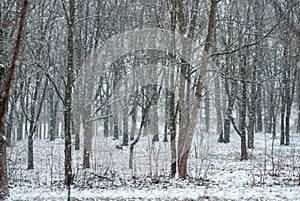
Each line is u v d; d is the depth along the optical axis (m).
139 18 18.42
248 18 17.92
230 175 15.35
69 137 14.00
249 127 28.38
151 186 12.92
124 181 13.85
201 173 15.95
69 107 14.12
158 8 16.52
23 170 18.33
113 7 18.33
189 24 15.12
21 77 18.48
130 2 18.36
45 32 17.06
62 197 10.76
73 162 19.44
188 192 11.62
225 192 11.50
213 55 14.17
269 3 18.14
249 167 17.78
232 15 18.77
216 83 18.66
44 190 12.45
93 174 14.73
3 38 11.12
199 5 16.70
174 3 15.15
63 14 17.22
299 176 13.22
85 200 10.34
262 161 20.05
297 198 10.38
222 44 20.20
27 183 14.57
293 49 17.86
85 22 19.58
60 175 16.78
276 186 12.58
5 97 4.67
